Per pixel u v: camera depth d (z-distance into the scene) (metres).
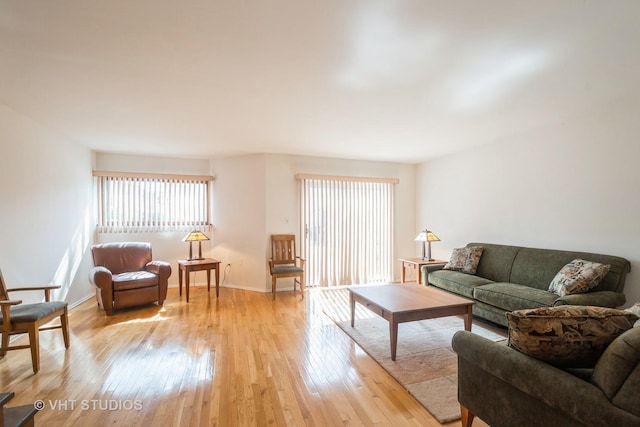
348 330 3.29
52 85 2.47
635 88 2.53
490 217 4.43
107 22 1.67
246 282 5.23
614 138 3.05
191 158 5.45
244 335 3.16
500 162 4.26
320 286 5.38
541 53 2.00
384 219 5.79
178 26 1.71
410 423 1.82
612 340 1.33
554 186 3.59
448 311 2.81
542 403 1.32
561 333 1.32
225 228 5.41
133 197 5.10
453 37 1.82
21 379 2.28
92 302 4.36
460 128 3.71
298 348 2.85
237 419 1.84
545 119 3.36
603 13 1.59
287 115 3.22
